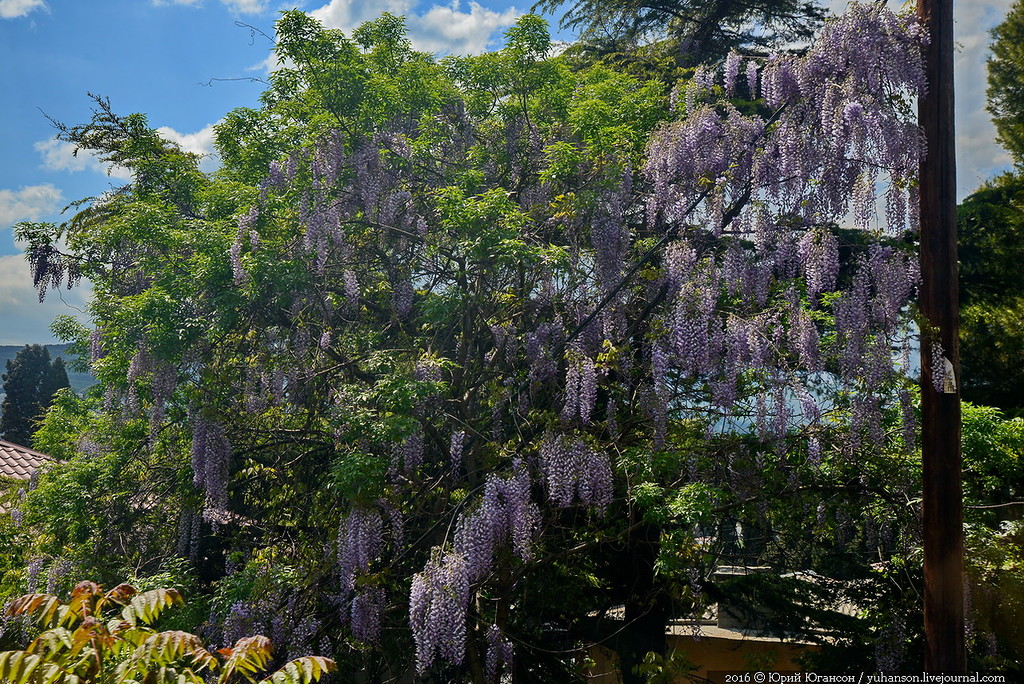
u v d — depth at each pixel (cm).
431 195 1214
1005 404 1689
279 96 1228
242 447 1171
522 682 1103
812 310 1000
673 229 1070
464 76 1271
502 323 1168
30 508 1234
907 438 882
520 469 920
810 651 1238
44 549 1173
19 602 436
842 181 885
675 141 1023
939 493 746
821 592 1220
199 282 1102
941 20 802
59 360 3462
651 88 1351
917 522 985
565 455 909
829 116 863
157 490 1234
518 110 1282
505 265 1161
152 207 1179
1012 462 1066
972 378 1722
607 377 1092
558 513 1045
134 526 1219
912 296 886
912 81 796
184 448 1222
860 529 1202
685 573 977
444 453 1072
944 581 738
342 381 1166
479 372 1183
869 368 874
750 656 1160
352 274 1138
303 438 1164
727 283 955
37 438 1638
